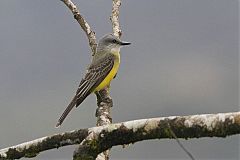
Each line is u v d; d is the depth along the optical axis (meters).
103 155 9.60
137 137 7.99
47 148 8.71
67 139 8.55
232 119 7.34
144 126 7.91
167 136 7.79
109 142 8.22
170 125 7.71
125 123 8.09
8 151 8.92
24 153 8.82
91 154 8.29
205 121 7.51
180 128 7.67
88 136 8.27
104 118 12.26
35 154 8.84
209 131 7.50
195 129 7.57
